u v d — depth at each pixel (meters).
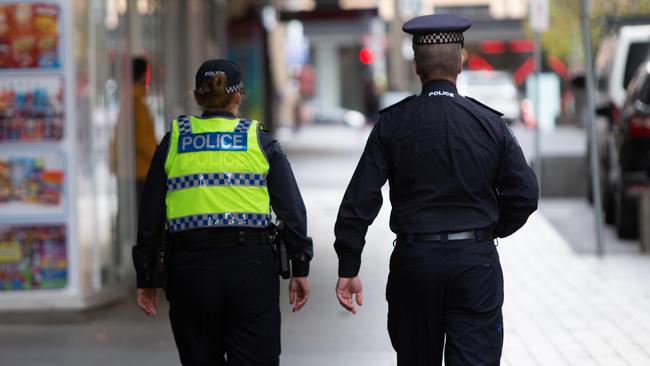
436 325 14.97
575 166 53.94
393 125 15.10
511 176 15.02
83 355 23.02
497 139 15.00
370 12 87.81
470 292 14.73
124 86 29.67
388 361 22.23
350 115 149.62
